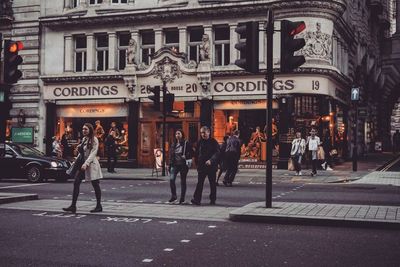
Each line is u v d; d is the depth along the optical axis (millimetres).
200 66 27156
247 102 26812
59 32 30891
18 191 16188
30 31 31422
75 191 11125
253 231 8953
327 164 26109
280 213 10055
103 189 17125
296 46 10422
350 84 34375
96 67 30375
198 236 8500
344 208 10898
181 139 13094
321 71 25625
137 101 28844
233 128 27203
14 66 12242
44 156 20578
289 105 21516
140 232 8836
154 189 17109
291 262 6738
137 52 29203
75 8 30328
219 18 27531
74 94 30312
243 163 26906
